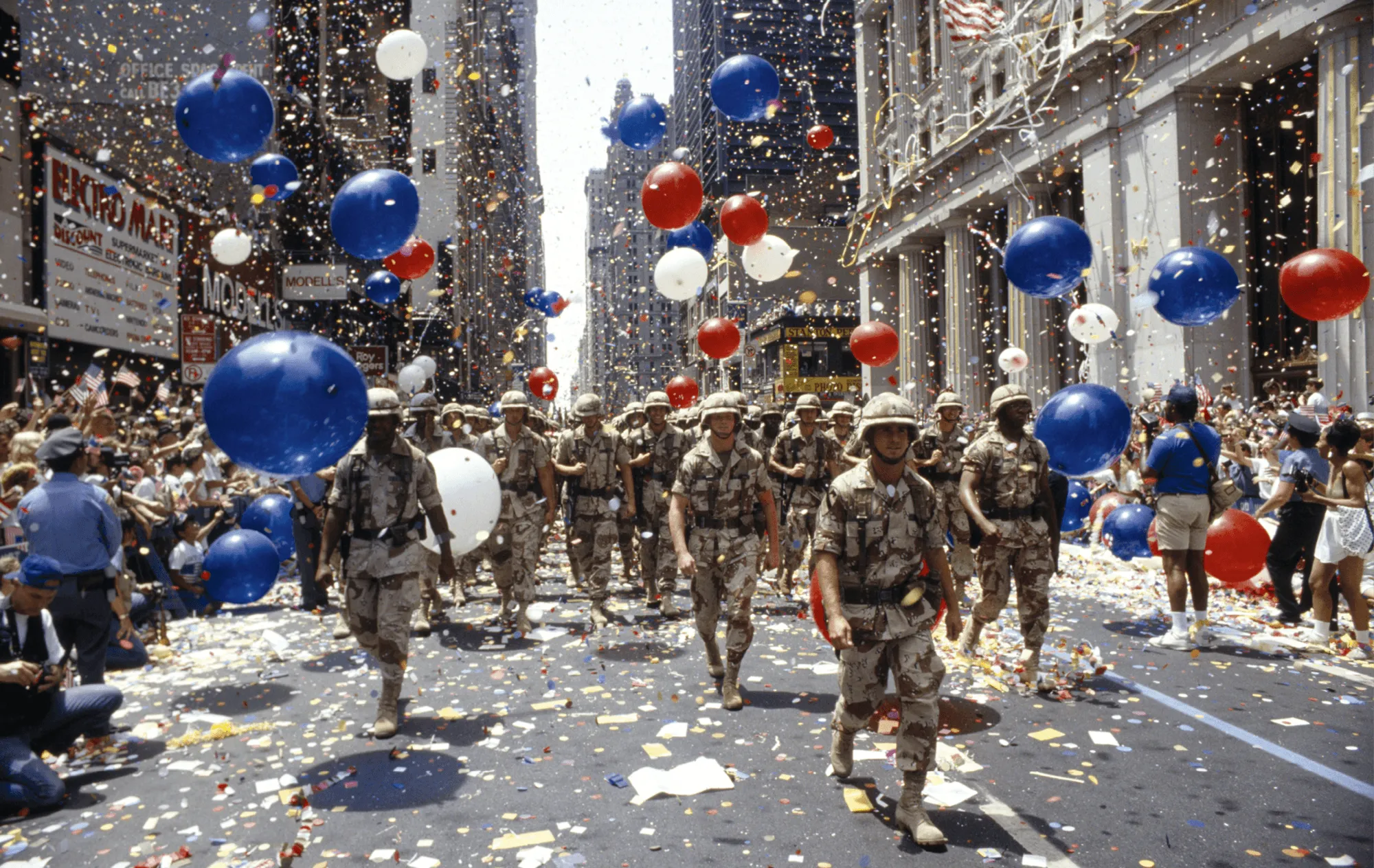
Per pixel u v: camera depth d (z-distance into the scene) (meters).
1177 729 4.92
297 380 3.73
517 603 8.39
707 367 78.88
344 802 4.09
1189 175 22.38
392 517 5.12
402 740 4.98
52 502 5.26
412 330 38.19
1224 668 6.22
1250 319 22.39
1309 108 20.91
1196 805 3.89
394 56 7.46
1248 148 22.84
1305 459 7.11
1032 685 5.73
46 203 14.55
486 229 62.25
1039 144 28.39
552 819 3.87
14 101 14.29
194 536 8.72
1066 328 30.06
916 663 3.68
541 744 4.87
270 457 3.81
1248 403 21.67
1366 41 17.17
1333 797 3.95
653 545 9.15
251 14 20.31
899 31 43.41
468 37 53.38
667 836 3.66
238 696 5.95
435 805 4.04
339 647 7.43
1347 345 16.91
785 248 7.70
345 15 33.62
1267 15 19.39
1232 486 6.79
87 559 5.35
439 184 46.47
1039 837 3.60
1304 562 7.65
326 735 5.09
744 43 78.69
